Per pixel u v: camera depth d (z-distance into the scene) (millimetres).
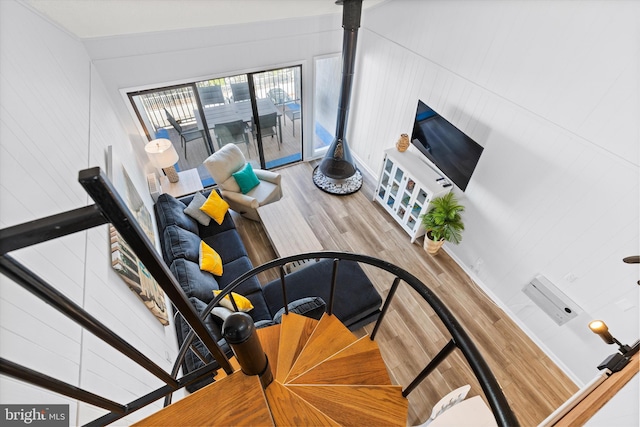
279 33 4398
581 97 2543
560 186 2879
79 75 2873
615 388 1659
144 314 2352
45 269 1296
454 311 3848
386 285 4090
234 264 3807
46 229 428
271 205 4539
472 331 3670
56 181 1705
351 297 3309
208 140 5109
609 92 2365
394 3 4082
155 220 3990
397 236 4750
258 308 3361
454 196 4109
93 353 1521
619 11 2178
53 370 1164
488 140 3414
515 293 3662
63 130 2039
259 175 4945
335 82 5637
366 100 5375
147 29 3555
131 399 1727
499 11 2934
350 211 5137
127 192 3053
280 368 1759
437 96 3920
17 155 1400
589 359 3119
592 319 2949
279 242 4113
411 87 4309
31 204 1384
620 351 1829
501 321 3771
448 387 3164
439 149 4027
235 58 4348
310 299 3039
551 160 2885
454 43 3486
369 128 5551
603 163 2521
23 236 419
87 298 1577
